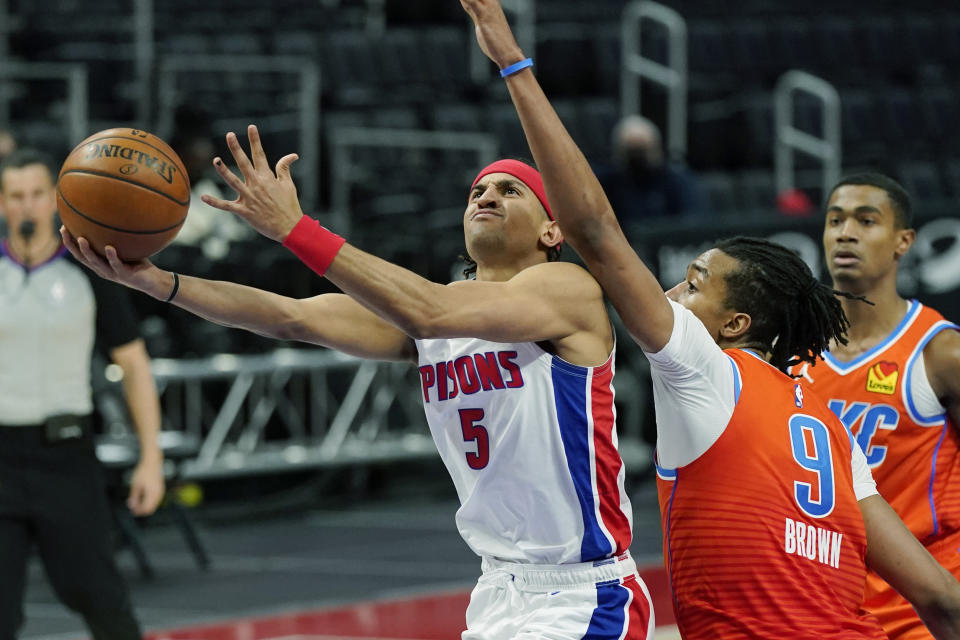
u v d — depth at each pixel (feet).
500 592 22.17
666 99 102.22
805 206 84.89
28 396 32.73
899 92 112.98
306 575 56.85
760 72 116.98
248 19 109.40
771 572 20.59
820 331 22.59
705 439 20.76
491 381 21.66
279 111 88.58
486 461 21.94
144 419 34.94
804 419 21.33
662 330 20.54
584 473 21.65
